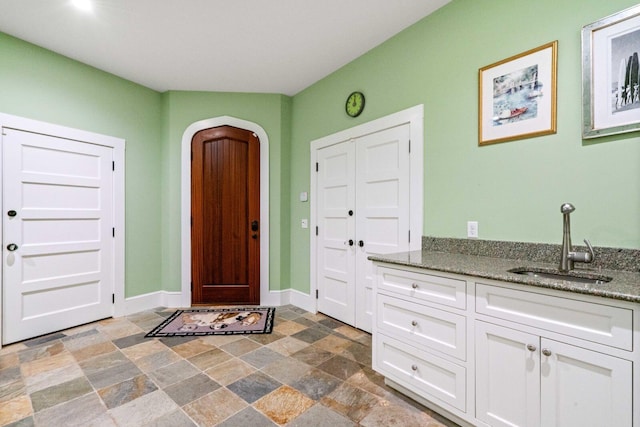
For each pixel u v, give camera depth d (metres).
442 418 1.60
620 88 1.45
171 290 3.52
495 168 1.91
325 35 2.51
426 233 2.28
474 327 1.44
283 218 3.64
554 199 1.67
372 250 2.71
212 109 3.55
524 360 1.28
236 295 3.58
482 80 1.96
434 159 2.23
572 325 1.16
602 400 1.09
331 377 2.00
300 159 3.57
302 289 3.52
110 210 3.11
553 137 1.67
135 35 2.48
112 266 3.12
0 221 2.42
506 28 1.85
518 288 1.30
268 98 3.62
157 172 3.52
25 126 2.54
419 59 2.33
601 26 1.49
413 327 1.70
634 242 1.43
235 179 3.57
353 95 2.88
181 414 1.62
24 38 2.51
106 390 1.84
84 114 2.91
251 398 1.76
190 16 2.25
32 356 2.27
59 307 2.76
